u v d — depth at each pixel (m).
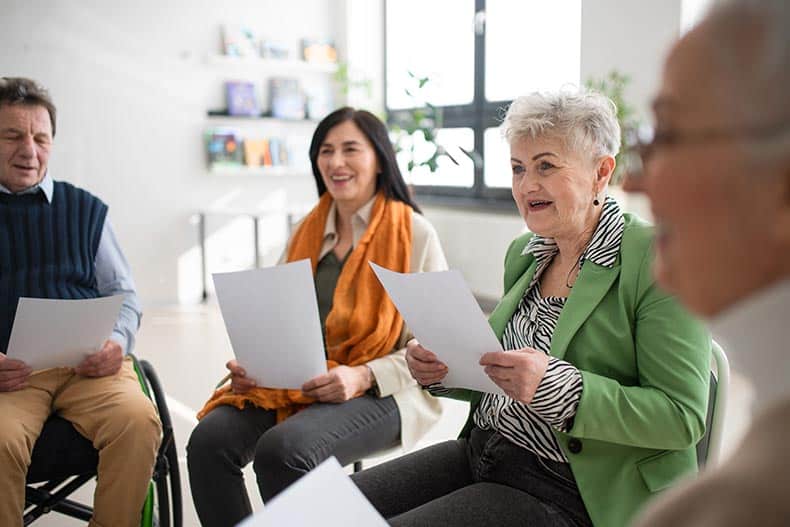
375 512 0.92
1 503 1.84
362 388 2.01
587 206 1.53
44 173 2.25
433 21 6.42
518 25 5.62
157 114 6.02
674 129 0.55
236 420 2.01
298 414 1.93
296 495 0.90
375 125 2.28
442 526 1.33
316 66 6.61
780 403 0.53
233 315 1.88
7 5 5.43
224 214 6.30
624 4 4.38
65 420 2.06
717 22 0.53
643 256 1.44
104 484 1.96
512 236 5.36
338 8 6.80
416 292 1.46
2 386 1.96
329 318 2.17
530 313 1.63
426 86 6.46
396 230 2.23
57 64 5.62
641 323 1.42
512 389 1.37
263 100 6.48
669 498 0.55
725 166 0.52
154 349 4.77
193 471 1.98
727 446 1.52
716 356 1.49
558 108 1.49
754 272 0.53
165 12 5.97
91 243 2.29
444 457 1.64
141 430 1.98
